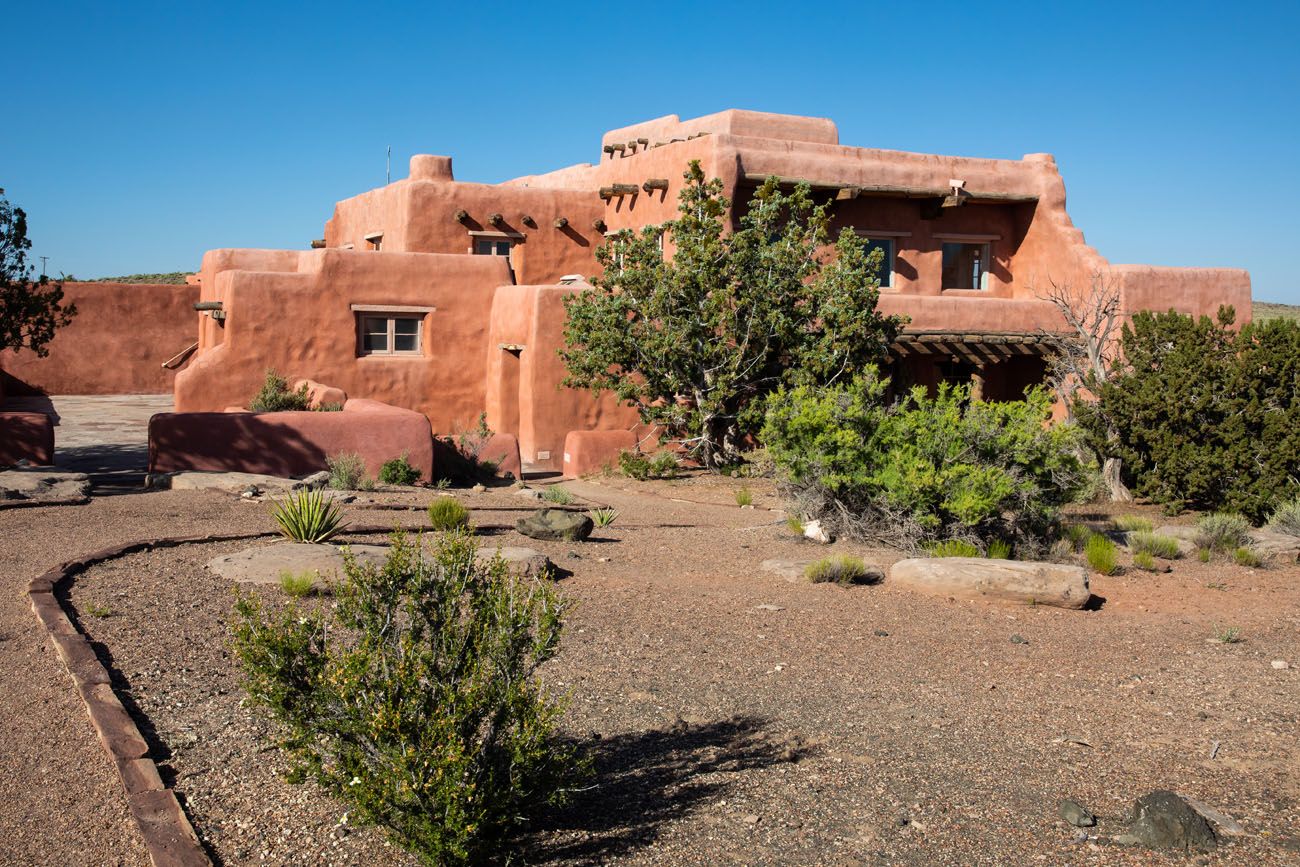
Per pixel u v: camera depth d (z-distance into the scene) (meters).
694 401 20.23
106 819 4.38
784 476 12.53
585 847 4.34
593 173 27.75
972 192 24.31
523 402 21.05
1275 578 11.05
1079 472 12.09
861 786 5.02
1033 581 9.11
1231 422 16.44
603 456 20.05
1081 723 6.04
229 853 4.16
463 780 3.98
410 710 4.11
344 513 12.27
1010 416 11.87
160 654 6.37
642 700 6.14
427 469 16.83
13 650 6.39
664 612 8.25
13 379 30.36
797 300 19.97
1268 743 5.75
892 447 11.99
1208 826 4.57
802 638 7.69
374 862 4.12
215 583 8.06
